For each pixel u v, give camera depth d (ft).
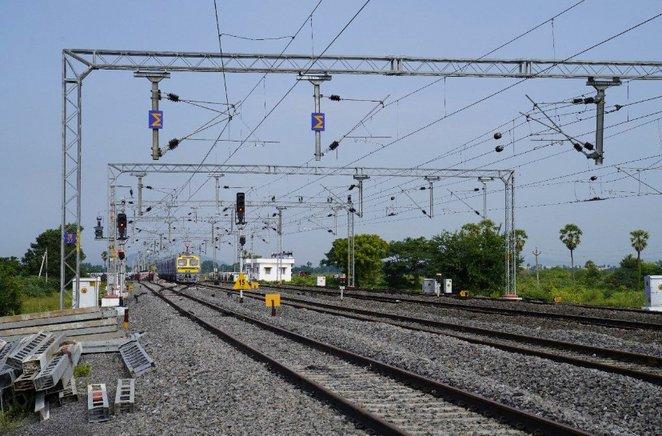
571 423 34.42
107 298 136.05
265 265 420.77
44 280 242.37
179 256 320.70
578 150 92.22
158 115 82.28
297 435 33.99
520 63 81.76
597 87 82.89
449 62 81.10
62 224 90.84
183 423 38.11
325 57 79.66
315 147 81.20
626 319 106.01
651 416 36.37
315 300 168.35
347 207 232.53
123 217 156.66
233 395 44.91
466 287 225.76
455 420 36.17
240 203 144.25
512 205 172.76
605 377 47.09
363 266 319.27
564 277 346.13
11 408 43.42
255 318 110.83
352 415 37.96
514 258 172.04
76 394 47.55
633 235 286.05
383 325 91.35
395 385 47.65
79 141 90.27
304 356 65.00
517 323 99.09
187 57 81.71
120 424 38.83
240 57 80.53
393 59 80.53
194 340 79.92
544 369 51.49
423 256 298.56
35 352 46.96
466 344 67.97
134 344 68.18
